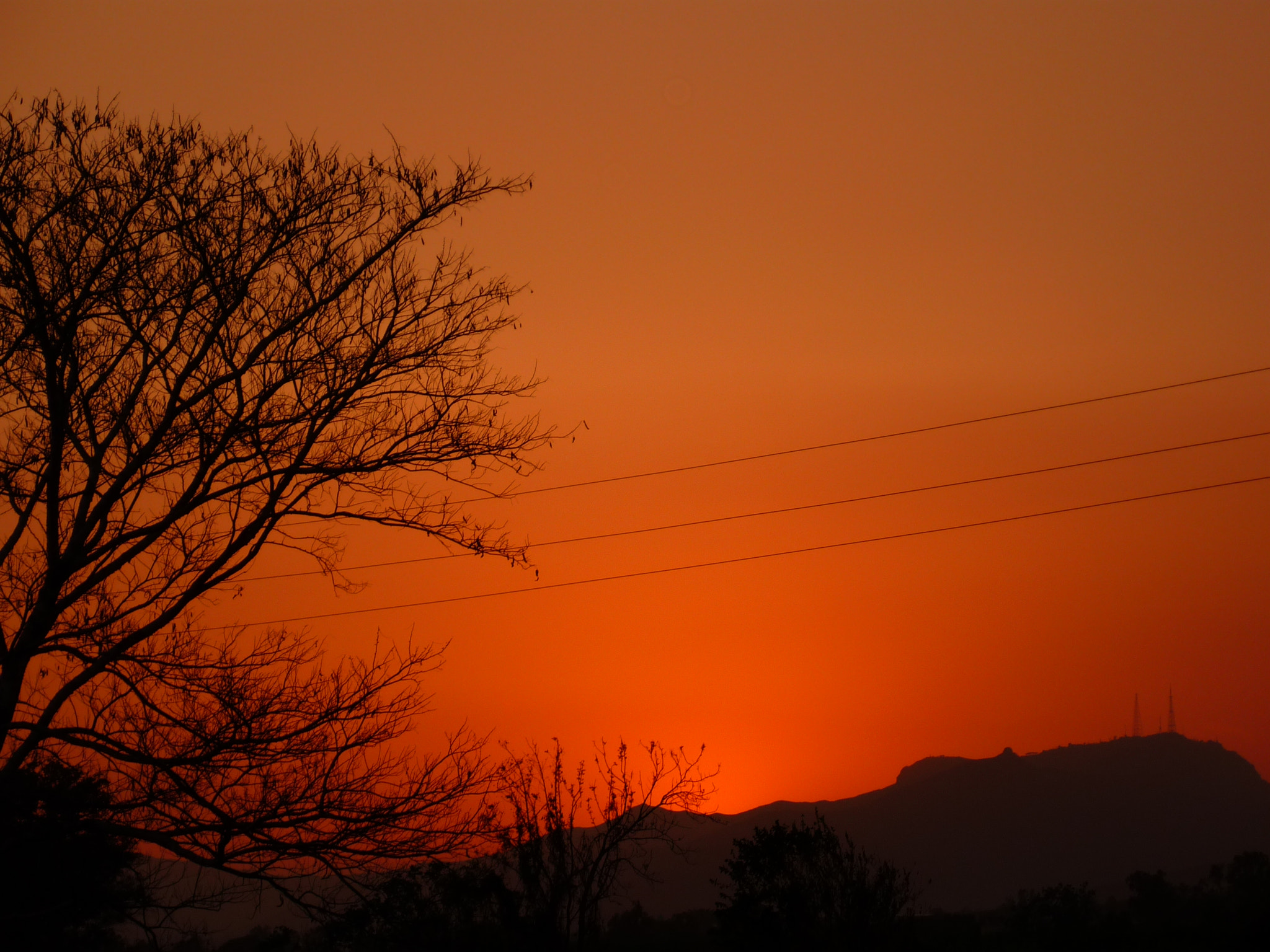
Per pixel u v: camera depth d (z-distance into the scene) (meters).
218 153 12.64
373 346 12.93
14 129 11.74
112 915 12.70
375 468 12.94
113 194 12.11
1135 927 58.59
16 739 11.89
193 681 11.77
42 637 11.62
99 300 11.93
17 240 11.42
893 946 25.75
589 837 19.73
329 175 13.02
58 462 11.64
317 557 13.88
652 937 39.69
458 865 17.72
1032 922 59.19
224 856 11.30
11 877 11.93
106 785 11.78
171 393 12.20
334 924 11.86
